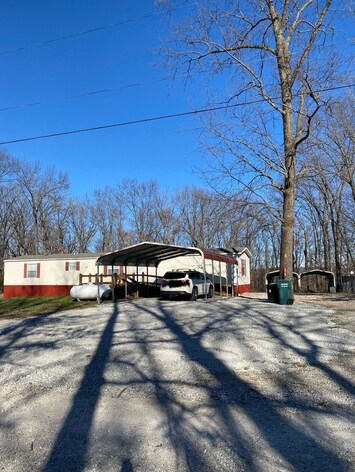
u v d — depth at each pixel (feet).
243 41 54.13
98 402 17.17
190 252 70.64
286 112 56.54
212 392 17.93
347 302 59.31
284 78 55.11
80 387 19.31
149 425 14.47
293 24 54.75
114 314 46.65
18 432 14.26
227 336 30.32
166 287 66.28
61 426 14.71
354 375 20.04
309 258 176.76
